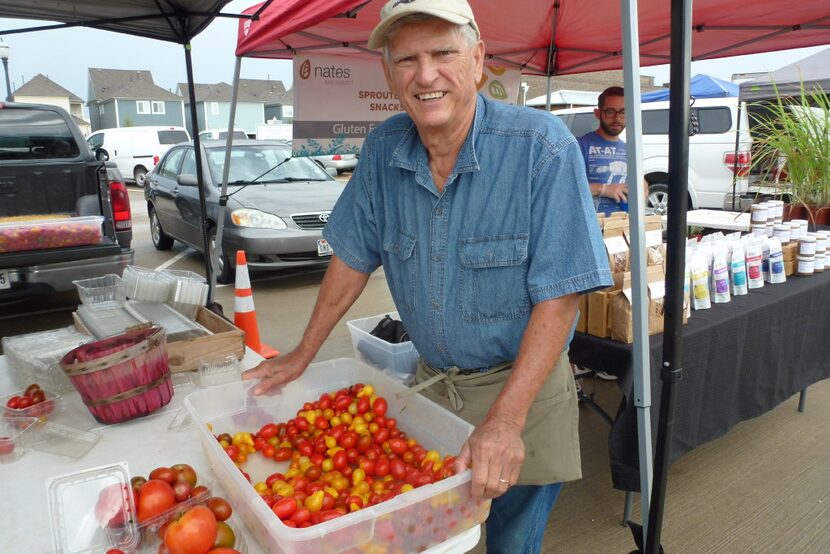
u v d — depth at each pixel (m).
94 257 4.68
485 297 1.44
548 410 1.54
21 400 1.62
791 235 3.25
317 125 4.02
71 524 1.06
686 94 1.44
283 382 1.68
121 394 1.56
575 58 4.71
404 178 1.52
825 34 3.95
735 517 2.57
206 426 1.38
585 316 2.39
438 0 1.23
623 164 4.24
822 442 3.18
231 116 4.02
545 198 1.33
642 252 1.67
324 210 6.09
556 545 2.43
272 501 1.14
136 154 18.17
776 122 4.42
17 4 3.19
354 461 1.41
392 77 1.38
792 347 2.90
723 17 3.63
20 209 4.64
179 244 9.00
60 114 4.91
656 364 2.14
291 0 3.06
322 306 1.74
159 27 3.77
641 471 1.83
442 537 1.15
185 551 0.98
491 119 1.40
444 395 1.59
